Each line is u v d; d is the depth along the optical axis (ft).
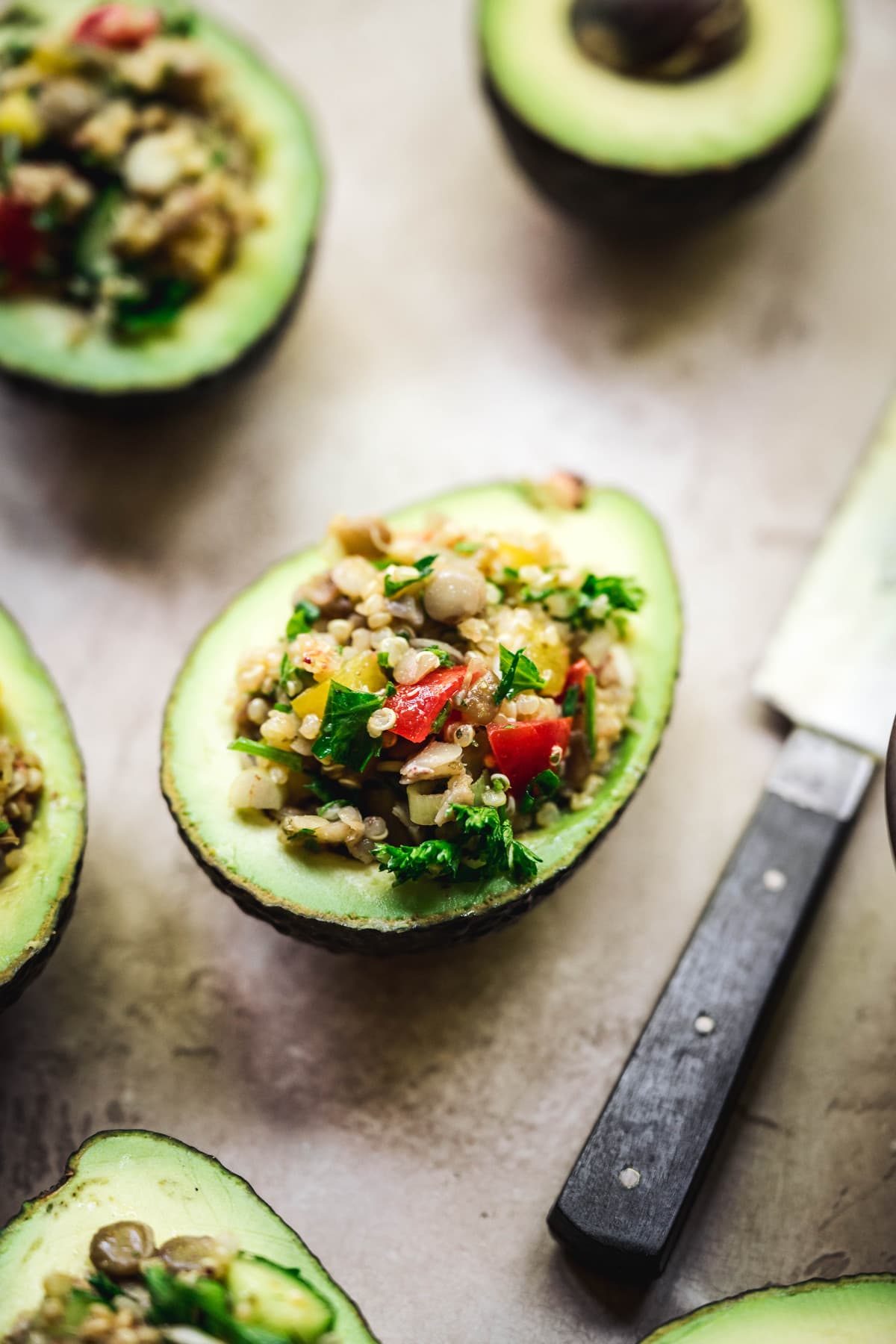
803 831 1.43
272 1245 1.28
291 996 1.45
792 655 1.50
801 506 1.60
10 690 1.39
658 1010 1.38
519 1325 1.36
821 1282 1.29
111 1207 1.28
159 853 1.49
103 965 1.46
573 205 1.61
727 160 1.56
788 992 1.45
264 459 1.62
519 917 1.36
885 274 1.68
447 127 1.75
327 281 1.69
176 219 1.51
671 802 1.50
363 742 1.32
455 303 1.68
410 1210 1.39
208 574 1.58
